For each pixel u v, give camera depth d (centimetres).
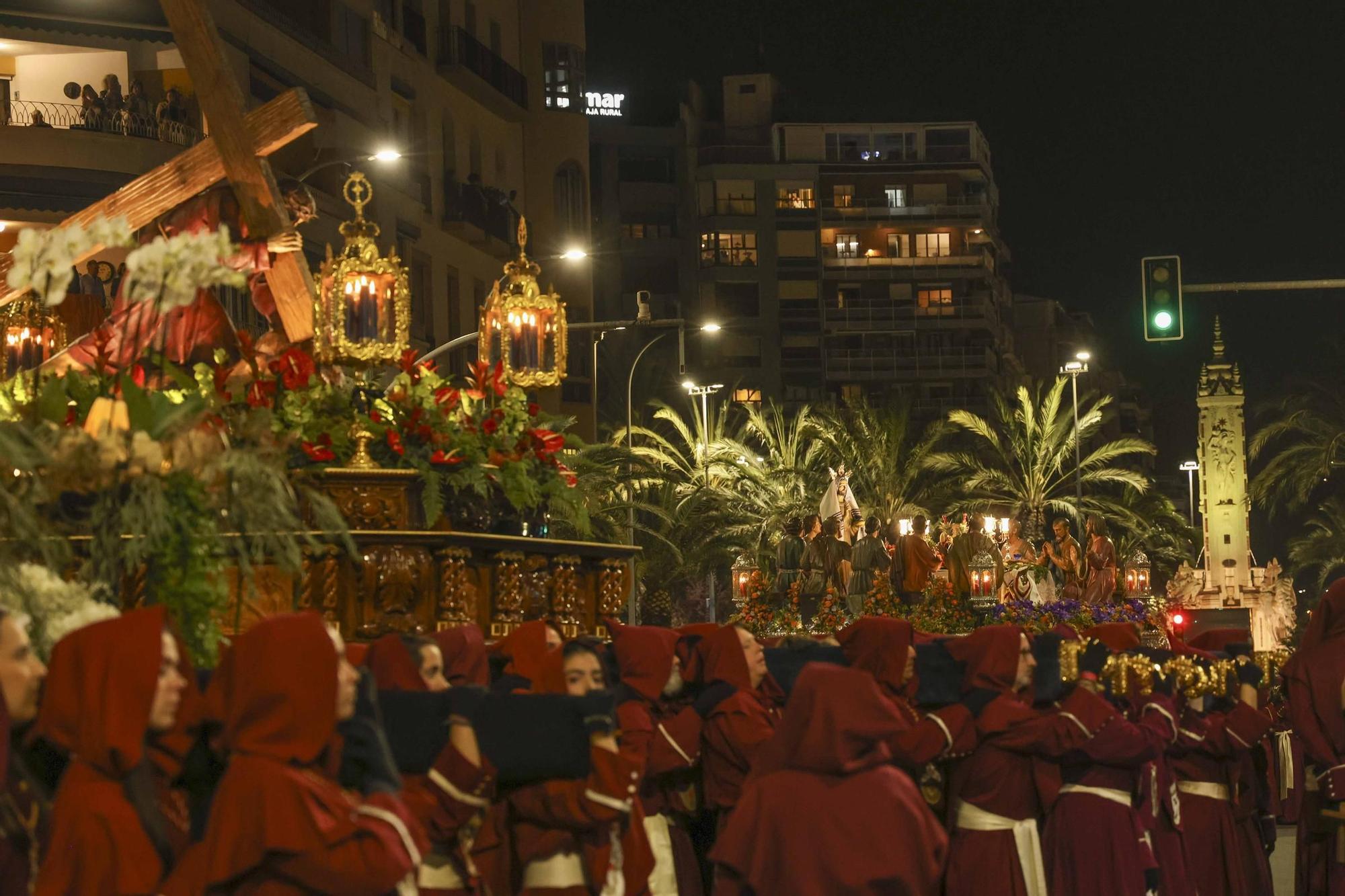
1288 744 1202
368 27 4122
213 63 1116
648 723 920
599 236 9444
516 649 931
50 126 3128
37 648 627
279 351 1114
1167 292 2584
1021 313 11544
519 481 1102
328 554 963
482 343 1236
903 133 9744
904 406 4928
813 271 9506
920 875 738
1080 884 973
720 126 9850
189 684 586
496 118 5122
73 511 733
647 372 6662
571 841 751
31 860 545
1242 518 4162
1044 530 5122
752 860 736
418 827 596
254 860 545
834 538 2702
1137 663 1030
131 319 1101
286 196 1188
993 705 940
